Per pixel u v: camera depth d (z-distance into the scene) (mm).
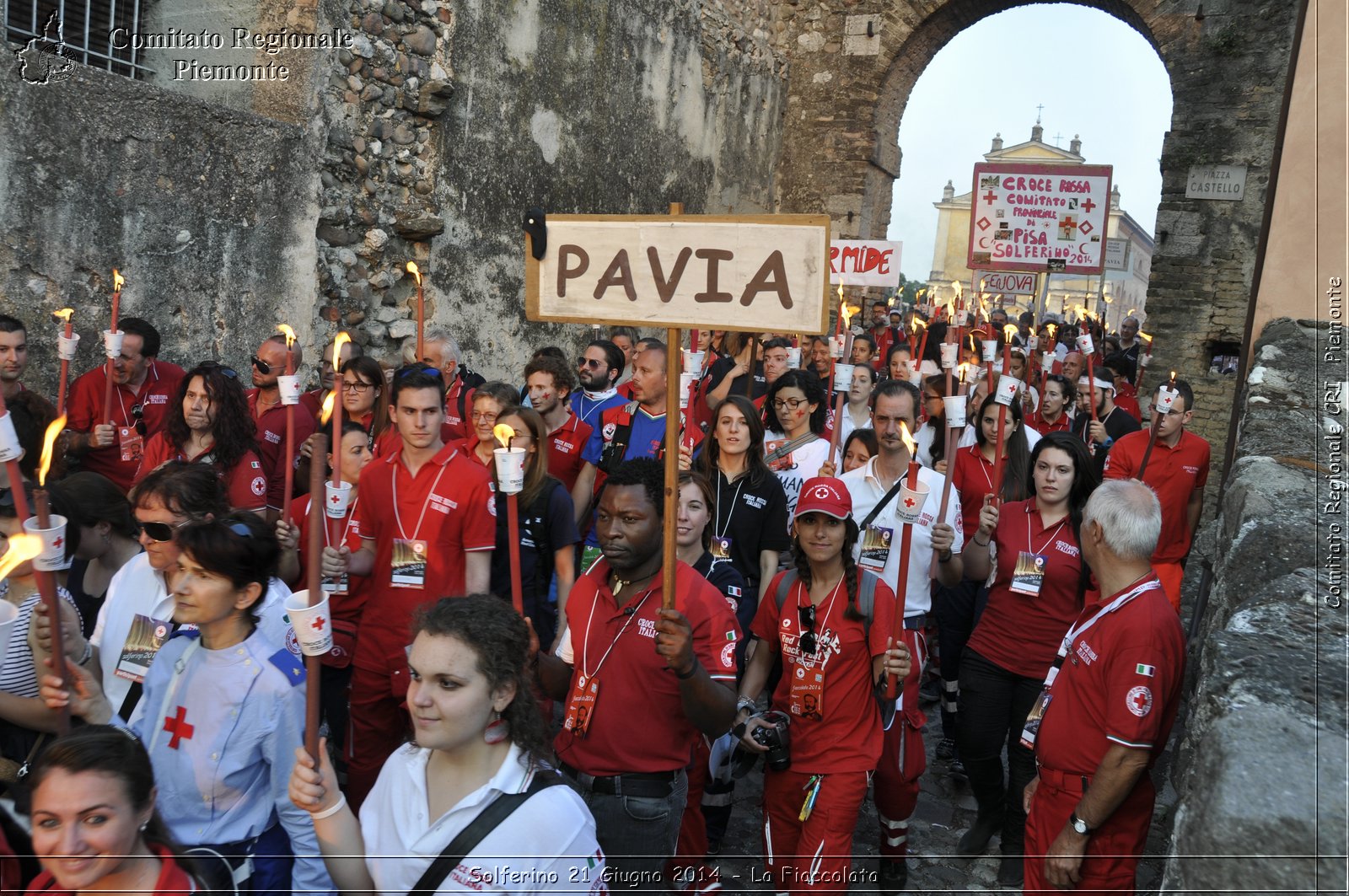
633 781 3064
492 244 9922
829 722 3551
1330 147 4848
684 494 4012
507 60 9875
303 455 5328
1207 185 13773
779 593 3770
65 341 4809
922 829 4695
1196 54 13805
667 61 12984
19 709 2934
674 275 2766
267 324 7453
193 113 6801
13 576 3045
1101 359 14984
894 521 4617
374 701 4012
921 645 4574
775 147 16703
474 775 2297
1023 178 9750
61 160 6117
